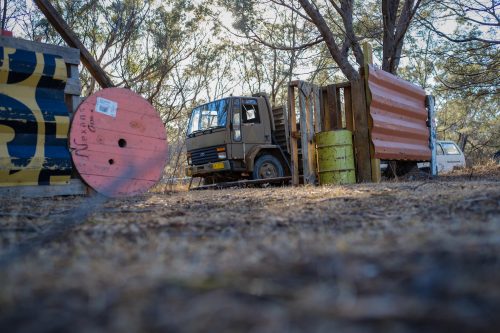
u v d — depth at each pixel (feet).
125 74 57.88
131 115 25.43
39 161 21.68
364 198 17.39
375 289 4.21
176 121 75.05
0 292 4.70
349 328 3.18
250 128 44.39
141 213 15.49
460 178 38.01
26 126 21.53
